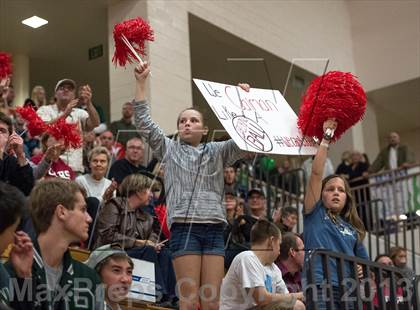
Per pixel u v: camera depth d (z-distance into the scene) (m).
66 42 14.65
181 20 13.57
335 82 5.98
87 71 15.80
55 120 8.32
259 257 6.20
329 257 5.52
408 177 15.27
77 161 9.70
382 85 18.50
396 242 13.62
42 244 4.46
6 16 13.55
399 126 21.38
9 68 7.90
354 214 6.22
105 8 13.52
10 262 4.20
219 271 5.71
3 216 3.89
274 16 16.27
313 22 17.50
